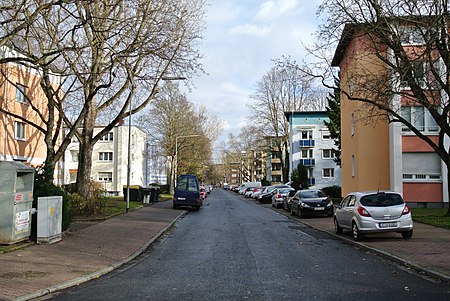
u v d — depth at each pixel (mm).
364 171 30109
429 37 16844
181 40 22062
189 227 20906
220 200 55969
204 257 12008
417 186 28328
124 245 14008
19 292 7746
